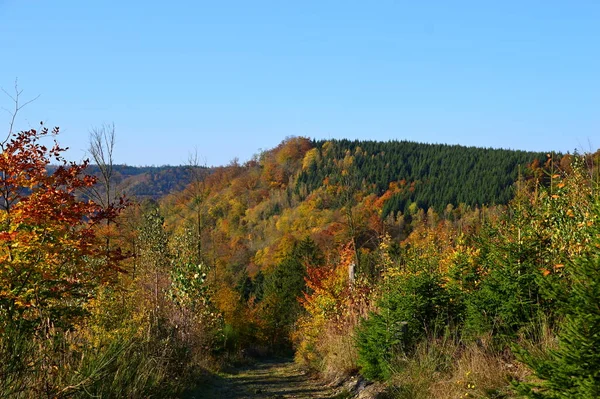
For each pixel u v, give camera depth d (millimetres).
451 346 9148
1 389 5621
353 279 18891
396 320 10477
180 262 17453
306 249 53438
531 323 7812
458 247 12812
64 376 6777
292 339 37781
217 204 99250
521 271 8367
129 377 8305
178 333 14734
